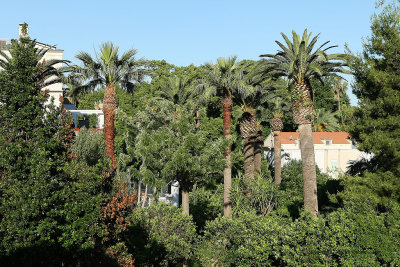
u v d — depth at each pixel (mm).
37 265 10602
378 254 13602
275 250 15453
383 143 17312
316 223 14625
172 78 25094
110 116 20562
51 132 11891
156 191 21391
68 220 11250
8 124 11250
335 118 61719
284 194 26125
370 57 19250
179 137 19859
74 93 22219
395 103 17438
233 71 23812
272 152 47094
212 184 33062
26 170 11133
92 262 12086
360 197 17281
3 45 34750
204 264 17188
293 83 19750
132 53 21375
